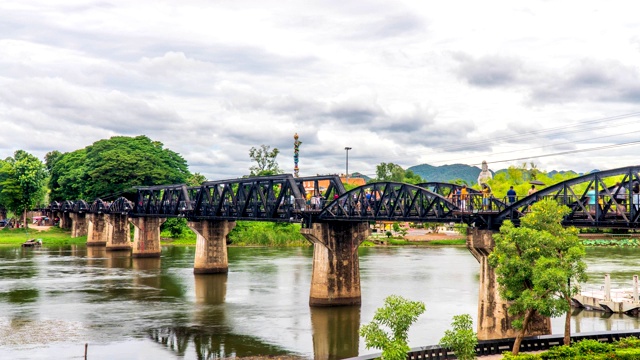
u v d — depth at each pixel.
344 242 66.62
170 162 170.12
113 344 50.69
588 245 140.00
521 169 149.50
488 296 47.78
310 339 52.47
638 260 106.50
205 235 94.50
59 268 101.94
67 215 179.75
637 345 37.59
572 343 38.03
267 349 49.38
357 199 62.38
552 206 39.47
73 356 46.97
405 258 115.94
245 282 84.88
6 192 171.12
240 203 80.19
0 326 57.00
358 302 66.69
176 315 62.09
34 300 70.62
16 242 152.62
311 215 65.06
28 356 46.94
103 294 75.00
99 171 156.25
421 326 55.50
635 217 39.44
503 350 40.25
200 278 89.19
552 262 36.78
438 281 83.06
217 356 47.34
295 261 110.94
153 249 122.06
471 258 115.75
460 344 33.31
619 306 62.94
